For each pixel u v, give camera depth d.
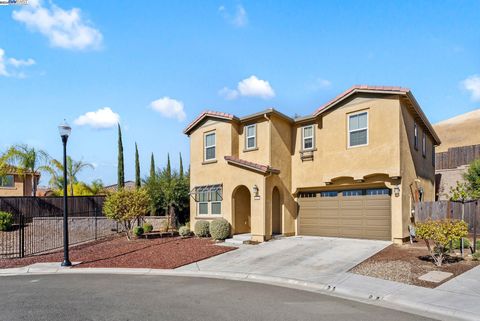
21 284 10.28
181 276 11.27
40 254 16.02
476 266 10.71
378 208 16.25
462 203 15.36
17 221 24.80
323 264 12.00
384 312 7.27
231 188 18.89
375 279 9.80
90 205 27.28
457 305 7.42
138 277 11.12
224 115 19.66
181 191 24.22
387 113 15.45
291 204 19.28
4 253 16.08
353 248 14.31
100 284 10.09
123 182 33.06
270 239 17.55
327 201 18.23
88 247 17.72
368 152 15.86
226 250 15.33
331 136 17.20
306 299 8.31
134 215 19.34
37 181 36.16
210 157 20.69
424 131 19.72
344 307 7.63
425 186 19.22
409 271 10.37
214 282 10.30
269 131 18.30
